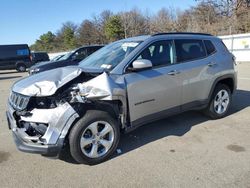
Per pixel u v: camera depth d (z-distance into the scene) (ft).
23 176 13.10
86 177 12.83
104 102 14.19
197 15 159.53
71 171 13.41
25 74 74.95
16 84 15.20
